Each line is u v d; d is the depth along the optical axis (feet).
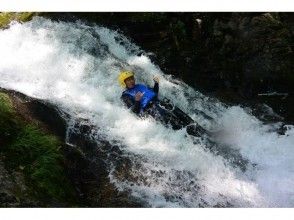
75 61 23.61
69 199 16.15
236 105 24.23
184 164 18.95
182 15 26.48
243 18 25.29
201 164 19.01
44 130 18.54
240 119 23.00
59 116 19.75
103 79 23.26
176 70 26.20
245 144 20.56
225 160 19.36
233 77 25.38
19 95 20.24
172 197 17.47
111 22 27.09
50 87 21.66
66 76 22.62
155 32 26.86
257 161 19.58
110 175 17.97
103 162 18.44
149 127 20.40
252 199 17.72
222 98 24.72
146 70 25.63
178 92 24.79
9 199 15.02
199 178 18.52
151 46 26.86
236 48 25.39
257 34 24.95
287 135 21.43
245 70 25.05
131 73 22.18
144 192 17.51
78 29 25.76
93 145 19.02
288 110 23.76
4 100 18.99
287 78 24.38
